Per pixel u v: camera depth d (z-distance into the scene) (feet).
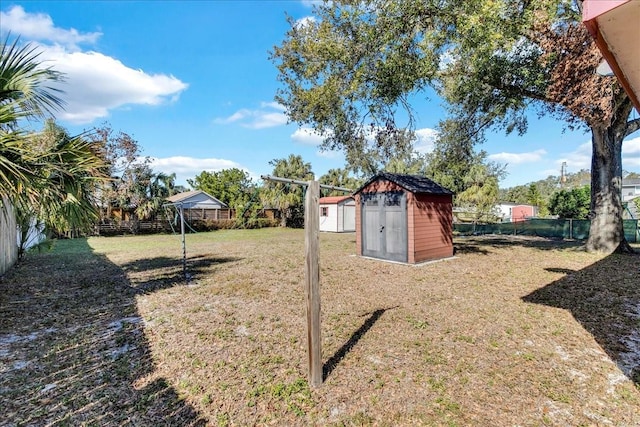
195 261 29.94
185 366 9.86
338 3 23.48
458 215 63.10
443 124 37.01
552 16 20.94
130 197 58.59
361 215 31.27
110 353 10.78
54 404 7.91
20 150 10.56
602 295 16.35
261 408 7.78
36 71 11.75
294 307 15.79
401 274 22.86
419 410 7.64
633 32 4.28
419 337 11.82
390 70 23.22
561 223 47.39
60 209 14.46
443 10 20.84
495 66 25.43
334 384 8.79
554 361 9.85
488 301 16.05
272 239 51.37
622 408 7.55
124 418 7.38
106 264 28.37
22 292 18.74
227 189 94.89
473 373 9.26
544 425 7.02
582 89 21.89
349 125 31.22
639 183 87.45
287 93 31.83
